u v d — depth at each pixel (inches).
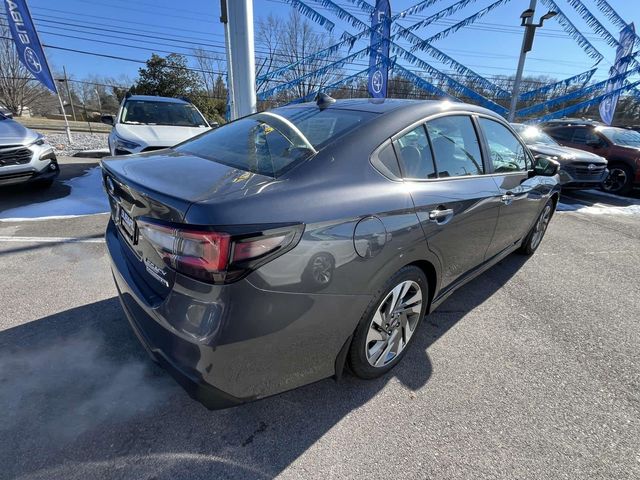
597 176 289.4
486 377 89.2
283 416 75.0
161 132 233.5
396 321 84.2
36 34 368.5
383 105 89.7
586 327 112.9
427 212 79.2
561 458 68.7
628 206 286.8
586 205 285.4
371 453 67.9
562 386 87.5
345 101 96.8
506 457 68.4
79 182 253.4
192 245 52.9
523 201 126.3
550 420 77.4
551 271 153.0
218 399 59.4
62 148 406.9
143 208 61.5
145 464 64.0
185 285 55.3
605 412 80.2
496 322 113.3
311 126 81.7
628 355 100.4
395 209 71.9
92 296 113.4
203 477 62.4
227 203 54.2
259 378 61.0
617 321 117.0
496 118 116.6
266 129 86.0
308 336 63.1
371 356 80.2
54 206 199.9
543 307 123.6
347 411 76.9
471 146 101.5
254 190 58.6
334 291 63.5
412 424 74.6
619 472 66.5
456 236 91.0
